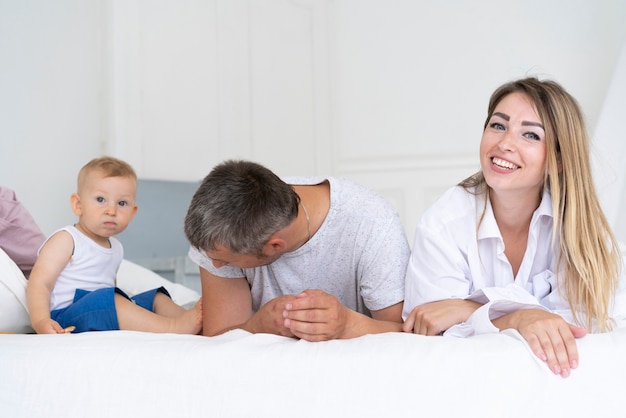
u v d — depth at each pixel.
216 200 1.33
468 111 4.40
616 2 4.04
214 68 4.02
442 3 4.45
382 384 1.08
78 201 1.82
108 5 3.43
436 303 1.47
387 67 4.57
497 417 1.05
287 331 1.37
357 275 1.65
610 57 4.05
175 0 3.77
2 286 1.55
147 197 3.50
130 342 1.21
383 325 1.45
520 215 1.56
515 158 1.45
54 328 1.50
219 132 4.04
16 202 1.85
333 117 4.66
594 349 1.10
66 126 3.12
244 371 1.12
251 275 1.65
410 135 4.51
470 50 4.39
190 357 1.15
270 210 1.34
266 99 4.33
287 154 4.45
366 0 4.61
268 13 4.37
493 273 1.60
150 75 3.61
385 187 4.56
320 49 4.62
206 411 1.12
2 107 2.73
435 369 1.08
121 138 3.44
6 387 1.18
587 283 1.43
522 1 4.27
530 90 1.49
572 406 1.06
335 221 1.58
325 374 1.10
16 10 2.83
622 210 2.93
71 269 1.72
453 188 1.65
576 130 1.48
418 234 1.57
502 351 1.09
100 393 1.15
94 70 3.35
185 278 2.77
